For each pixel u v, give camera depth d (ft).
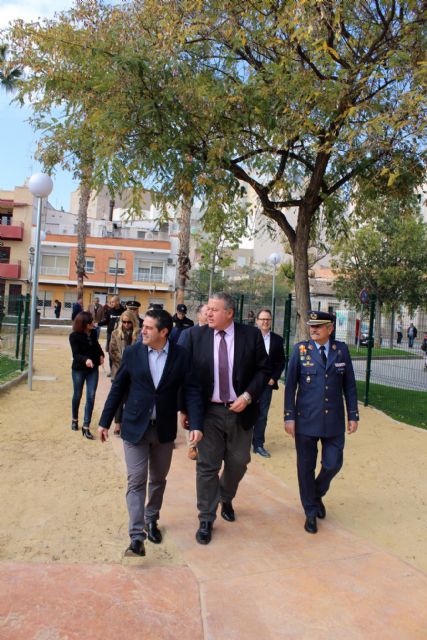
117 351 24.26
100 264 157.89
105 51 27.58
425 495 18.24
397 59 25.72
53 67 29.14
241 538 13.78
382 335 44.39
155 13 29.89
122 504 15.57
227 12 28.71
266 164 31.19
